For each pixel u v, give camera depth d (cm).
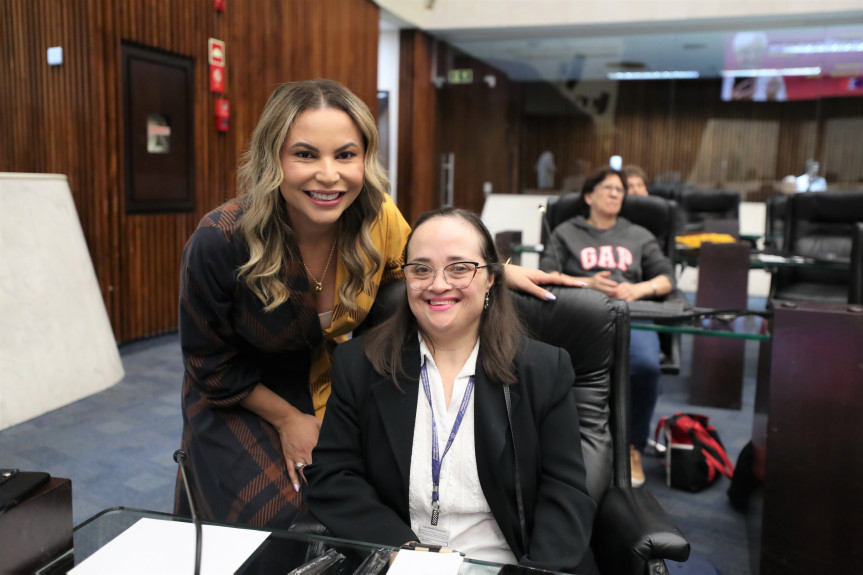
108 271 445
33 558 90
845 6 734
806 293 495
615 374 161
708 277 380
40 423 327
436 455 134
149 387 384
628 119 949
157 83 471
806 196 499
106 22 425
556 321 160
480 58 961
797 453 188
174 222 500
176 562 99
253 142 142
